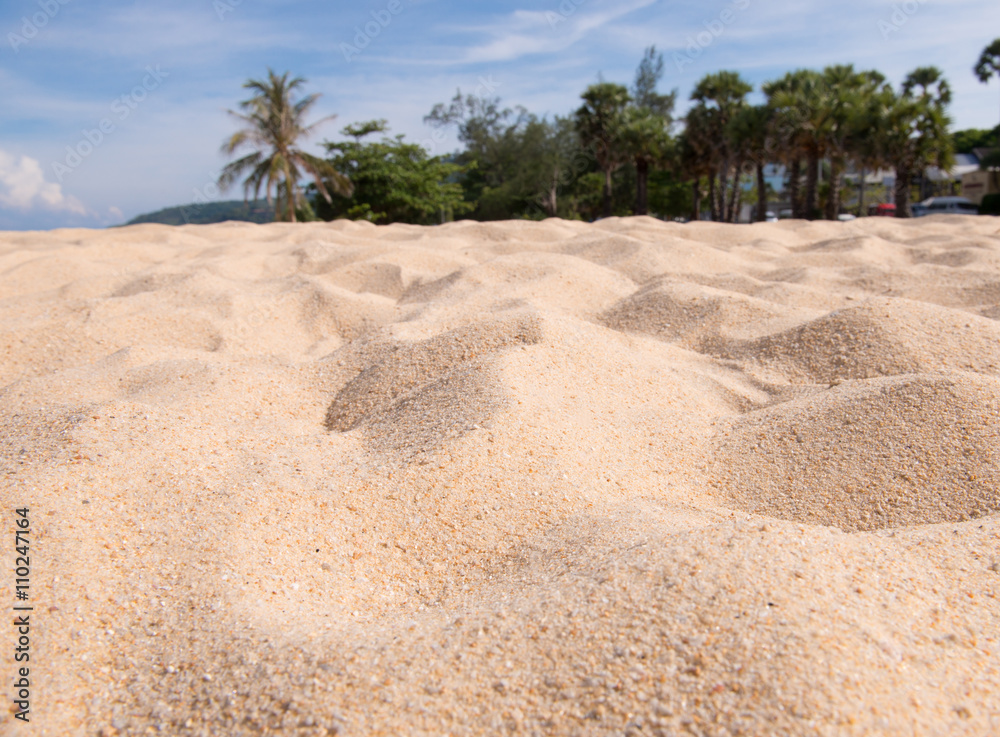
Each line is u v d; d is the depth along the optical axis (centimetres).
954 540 240
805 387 418
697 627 179
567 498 281
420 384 411
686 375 452
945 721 154
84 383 433
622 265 818
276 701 175
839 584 195
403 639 195
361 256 888
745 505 301
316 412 415
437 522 269
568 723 161
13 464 289
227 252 1017
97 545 241
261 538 252
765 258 918
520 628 192
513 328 452
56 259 883
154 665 194
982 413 319
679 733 154
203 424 351
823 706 153
